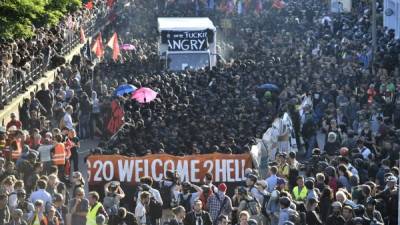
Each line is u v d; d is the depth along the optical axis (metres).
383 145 63.94
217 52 110.38
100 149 59.88
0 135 61.28
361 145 63.09
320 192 52.34
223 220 47.47
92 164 58.59
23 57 84.06
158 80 86.12
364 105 81.62
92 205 49.00
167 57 103.00
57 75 87.25
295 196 51.69
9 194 49.62
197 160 58.88
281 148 68.38
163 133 66.75
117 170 58.66
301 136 76.38
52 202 50.22
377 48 108.56
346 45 110.19
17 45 87.94
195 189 52.44
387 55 97.56
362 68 98.31
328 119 76.62
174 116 71.31
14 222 47.41
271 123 72.06
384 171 56.44
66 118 72.12
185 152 62.81
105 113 80.19
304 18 144.38
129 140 65.00
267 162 65.50
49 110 78.94
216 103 77.88
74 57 100.62
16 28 90.25
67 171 63.69
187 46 103.38
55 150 61.62
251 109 76.56
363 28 125.88
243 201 50.62
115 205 50.47
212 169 58.97
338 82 90.75
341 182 54.09
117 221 48.88
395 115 76.94
